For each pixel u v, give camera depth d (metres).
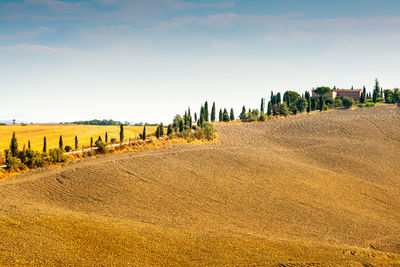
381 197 70.81
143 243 41.16
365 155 102.88
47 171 71.88
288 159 97.44
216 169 80.62
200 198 62.81
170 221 50.94
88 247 38.50
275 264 38.44
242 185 71.31
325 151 106.81
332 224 55.03
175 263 37.38
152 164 80.19
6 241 37.25
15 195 57.25
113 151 93.56
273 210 59.34
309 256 41.03
